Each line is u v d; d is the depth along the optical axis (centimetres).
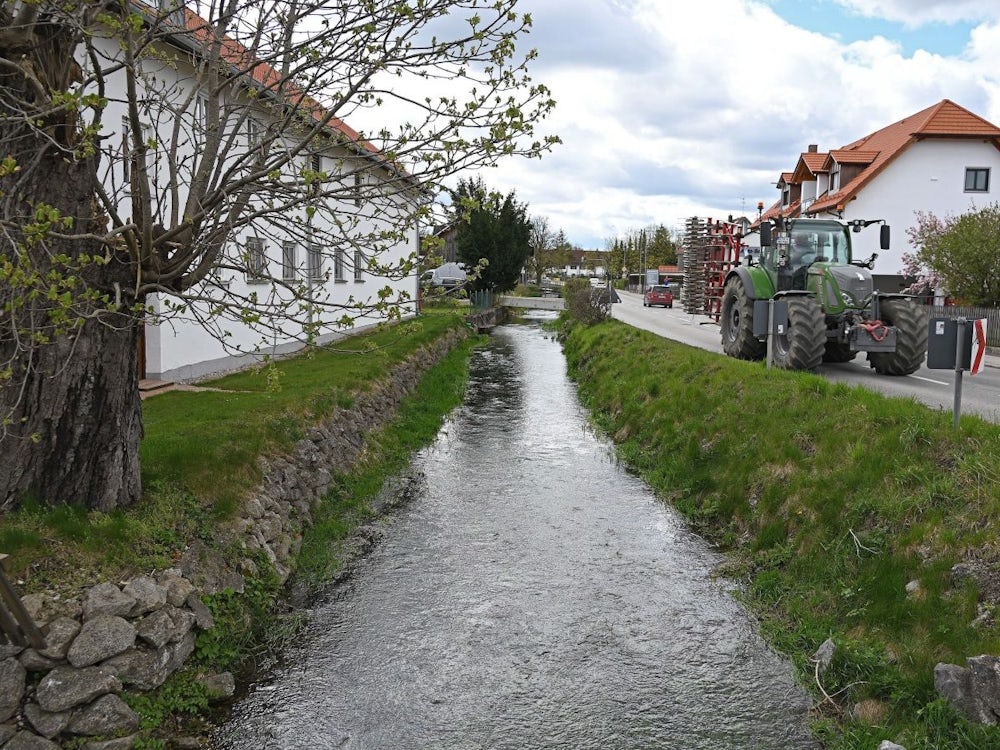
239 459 746
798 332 1243
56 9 489
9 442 558
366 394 1238
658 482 1016
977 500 586
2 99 514
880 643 535
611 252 9894
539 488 1027
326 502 877
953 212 3128
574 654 591
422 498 980
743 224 2191
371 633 621
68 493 574
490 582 722
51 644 442
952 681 455
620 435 1287
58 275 425
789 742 480
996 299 2214
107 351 583
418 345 1936
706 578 733
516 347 2806
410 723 500
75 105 438
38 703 427
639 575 739
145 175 570
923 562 571
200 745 469
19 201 525
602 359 1833
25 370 554
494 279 3862
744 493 848
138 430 620
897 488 663
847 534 657
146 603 498
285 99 637
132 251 544
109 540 544
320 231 593
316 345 562
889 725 466
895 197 3139
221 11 605
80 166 560
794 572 680
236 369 1416
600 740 484
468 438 1333
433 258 545
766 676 557
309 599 681
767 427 914
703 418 1073
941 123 3109
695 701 527
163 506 617
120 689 459
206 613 546
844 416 830
